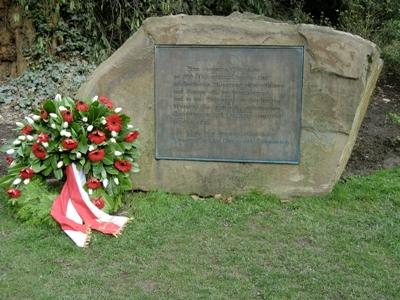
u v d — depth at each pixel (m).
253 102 4.13
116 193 3.88
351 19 8.01
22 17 7.27
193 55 4.14
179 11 7.46
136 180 4.29
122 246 3.43
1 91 6.73
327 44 4.02
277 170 4.16
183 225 3.71
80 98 4.29
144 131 4.26
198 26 4.12
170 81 4.19
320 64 4.03
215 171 4.21
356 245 3.47
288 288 2.97
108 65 4.27
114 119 3.90
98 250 3.38
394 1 8.05
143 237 3.54
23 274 3.10
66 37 7.33
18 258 3.27
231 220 3.79
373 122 6.12
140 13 7.41
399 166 4.96
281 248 3.43
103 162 3.82
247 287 2.98
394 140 5.50
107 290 2.95
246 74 4.11
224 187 4.22
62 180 4.10
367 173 4.76
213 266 3.21
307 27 4.02
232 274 3.12
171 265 3.21
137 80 4.22
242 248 3.42
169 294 2.91
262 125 4.14
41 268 3.16
